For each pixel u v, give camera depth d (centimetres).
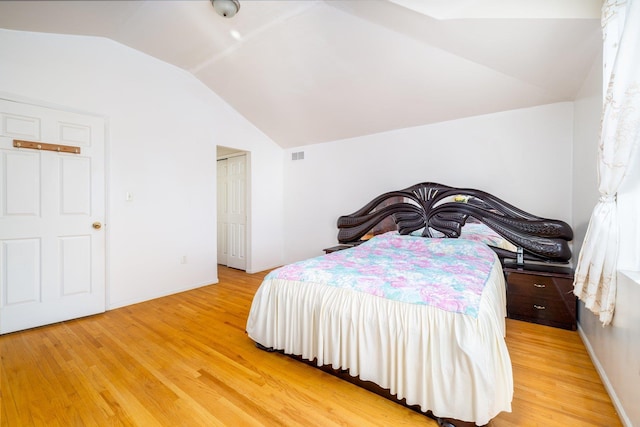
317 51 261
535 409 140
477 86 264
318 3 214
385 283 162
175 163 331
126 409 140
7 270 220
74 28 238
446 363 127
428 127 340
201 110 357
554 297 238
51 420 132
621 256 144
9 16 202
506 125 293
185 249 343
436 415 127
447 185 327
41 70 234
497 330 129
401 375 138
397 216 343
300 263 219
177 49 287
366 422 133
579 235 244
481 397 117
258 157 439
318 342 165
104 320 251
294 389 157
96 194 266
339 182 418
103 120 270
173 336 221
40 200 234
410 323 137
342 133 396
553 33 185
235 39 264
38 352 194
